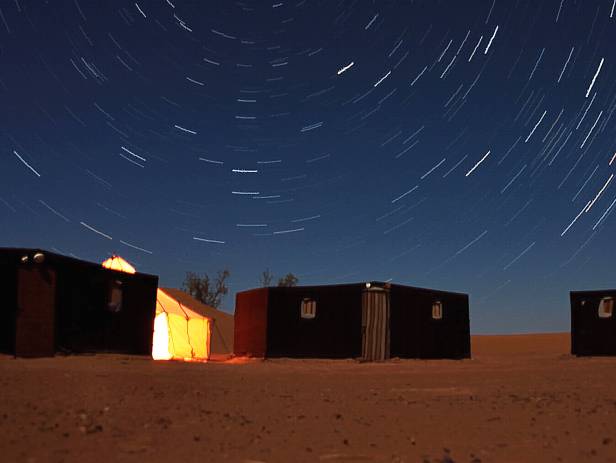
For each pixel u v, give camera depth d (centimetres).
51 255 2173
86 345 2298
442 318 3309
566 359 2967
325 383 1555
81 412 861
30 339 2073
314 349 3036
